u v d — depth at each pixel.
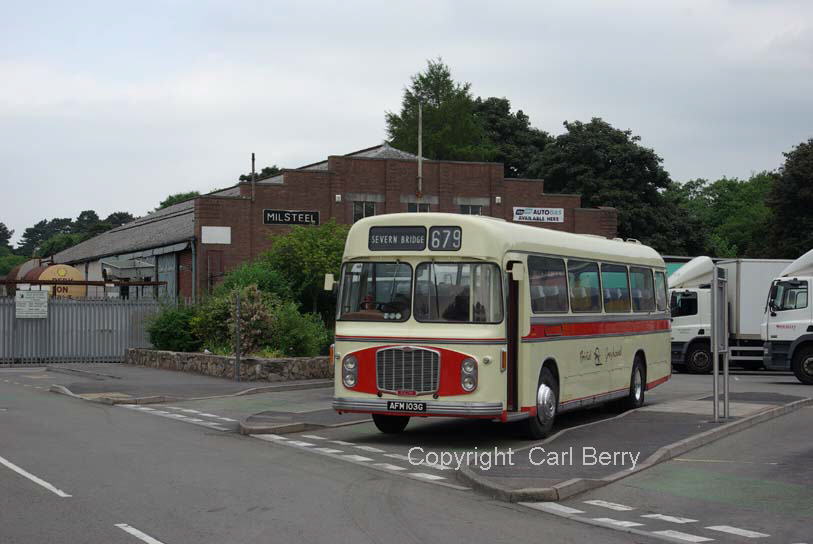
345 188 46.91
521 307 14.32
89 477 11.12
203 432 15.94
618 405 19.55
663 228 64.56
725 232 90.31
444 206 48.78
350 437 15.41
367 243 14.52
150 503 9.61
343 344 14.37
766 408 18.28
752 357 32.56
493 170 49.69
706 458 13.09
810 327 27.00
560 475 11.27
